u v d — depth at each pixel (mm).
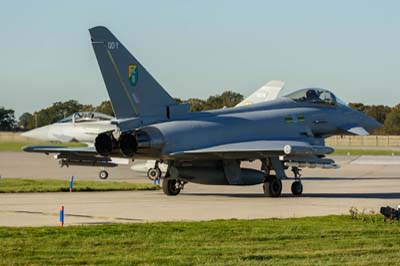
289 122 84500
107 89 74000
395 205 69125
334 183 101062
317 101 87938
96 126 134000
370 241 44656
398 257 39531
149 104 75688
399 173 123500
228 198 76750
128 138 74000
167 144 74812
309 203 70938
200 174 79062
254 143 78625
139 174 120000
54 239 43969
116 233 46562
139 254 39688
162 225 50375
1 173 121375
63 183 92375
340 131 89062
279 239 45125
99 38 73812
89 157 97562
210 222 52469
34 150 87438
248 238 45156
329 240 44938
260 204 69625
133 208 64500
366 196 80000
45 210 61906
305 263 37500
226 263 37312
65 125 138375
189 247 41938
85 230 47500
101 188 85500
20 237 44594
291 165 78312
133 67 74938
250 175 79812
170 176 78500
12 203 68062
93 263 37125
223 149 75250
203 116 79125
